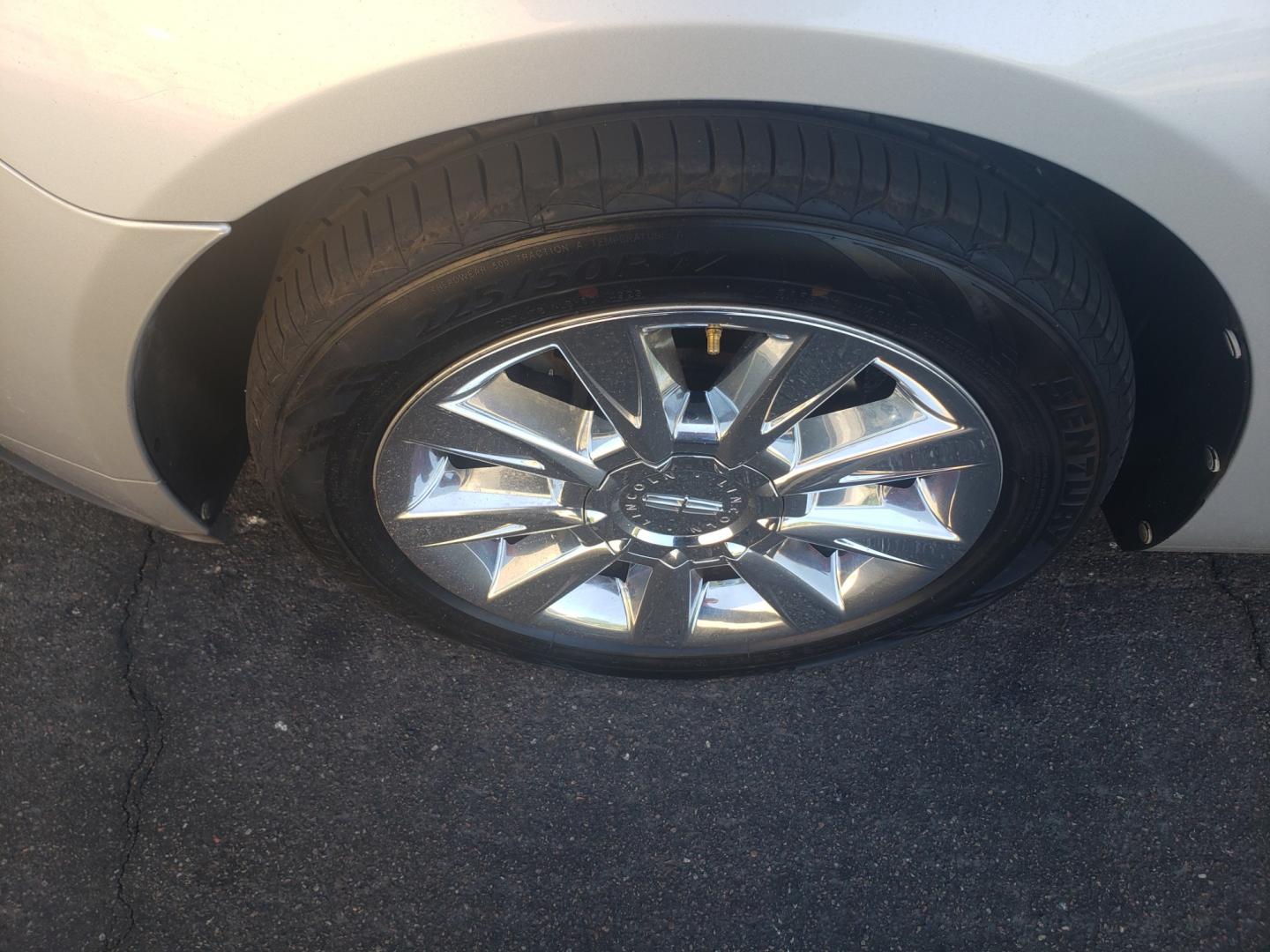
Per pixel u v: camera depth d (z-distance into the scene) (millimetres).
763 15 1145
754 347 1571
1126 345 1554
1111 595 2311
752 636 2051
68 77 1237
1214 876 2051
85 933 1935
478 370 1518
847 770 2146
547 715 2193
